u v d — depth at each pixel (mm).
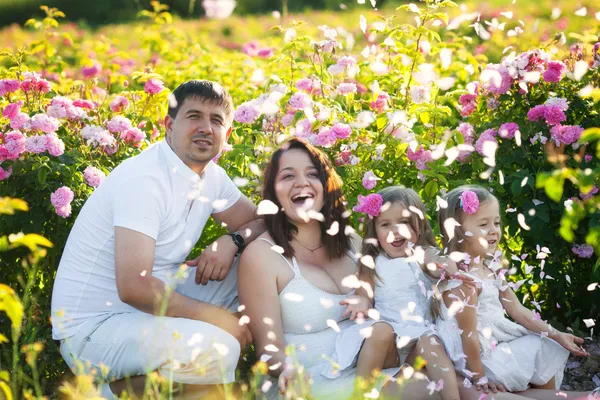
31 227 3787
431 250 3551
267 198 3504
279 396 3211
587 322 3439
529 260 4305
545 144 4109
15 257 3865
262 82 5883
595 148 4094
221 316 3217
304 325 3357
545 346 3508
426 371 3219
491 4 15055
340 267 3574
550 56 4324
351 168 4102
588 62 4430
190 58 7492
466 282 3303
